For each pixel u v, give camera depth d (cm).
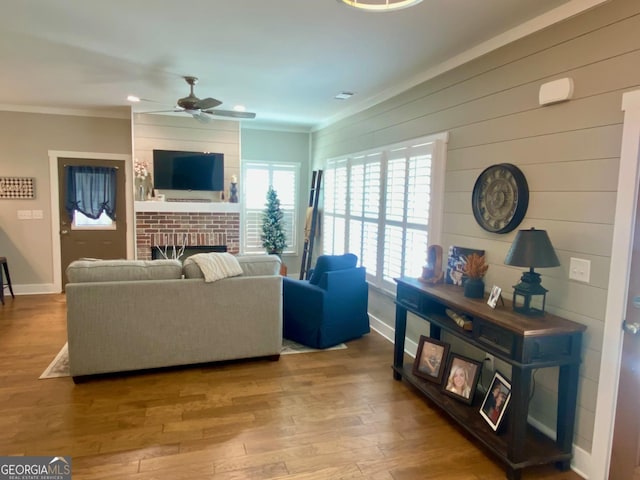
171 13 266
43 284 602
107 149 611
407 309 323
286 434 259
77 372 316
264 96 479
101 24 285
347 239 538
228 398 303
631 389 211
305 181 717
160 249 601
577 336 224
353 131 535
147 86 447
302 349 406
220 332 350
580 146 230
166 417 275
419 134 387
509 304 266
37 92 484
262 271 365
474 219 315
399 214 412
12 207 581
